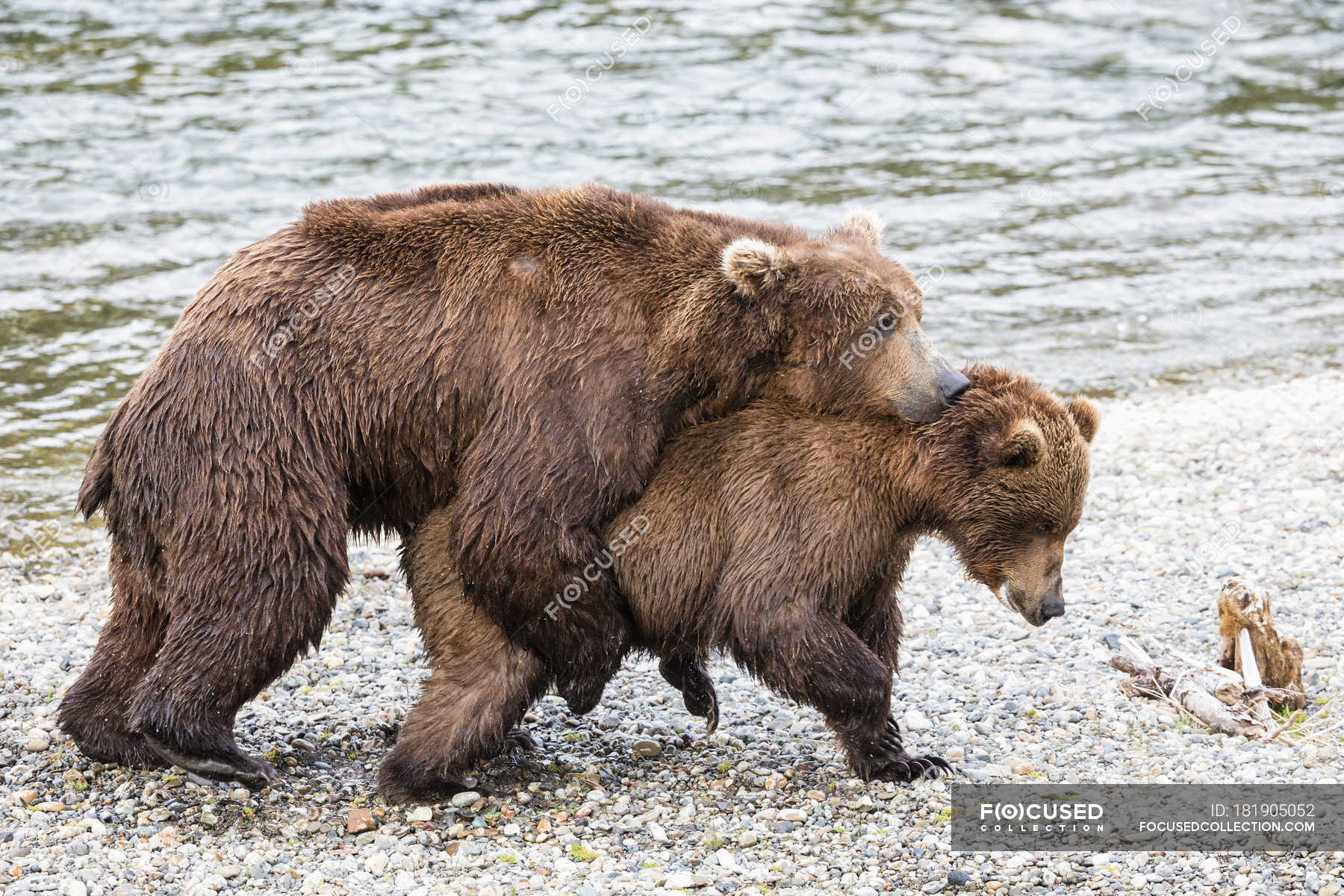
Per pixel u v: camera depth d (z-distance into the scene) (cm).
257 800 1166
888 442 1191
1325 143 3738
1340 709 1316
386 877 1047
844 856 1074
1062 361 2580
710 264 1190
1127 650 1398
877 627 1245
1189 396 2405
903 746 1245
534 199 1213
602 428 1145
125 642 1191
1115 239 3155
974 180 3406
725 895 1015
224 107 3525
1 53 3809
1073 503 1180
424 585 1198
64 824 1119
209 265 2772
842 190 3284
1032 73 4131
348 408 1152
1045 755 1241
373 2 4394
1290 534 1770
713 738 1317
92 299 2634
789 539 1162
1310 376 2495
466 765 1164
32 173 3109
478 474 1151
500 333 1164
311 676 1439
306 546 1115
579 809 1167
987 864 1059
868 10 4584
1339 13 4797
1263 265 3039
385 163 3250
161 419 1116
